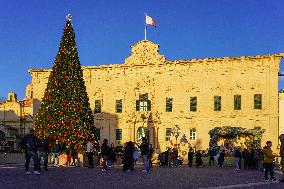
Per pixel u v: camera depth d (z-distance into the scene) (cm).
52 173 2359
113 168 3216
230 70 5969
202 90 6069
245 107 5862
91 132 3734
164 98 6247
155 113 6256
